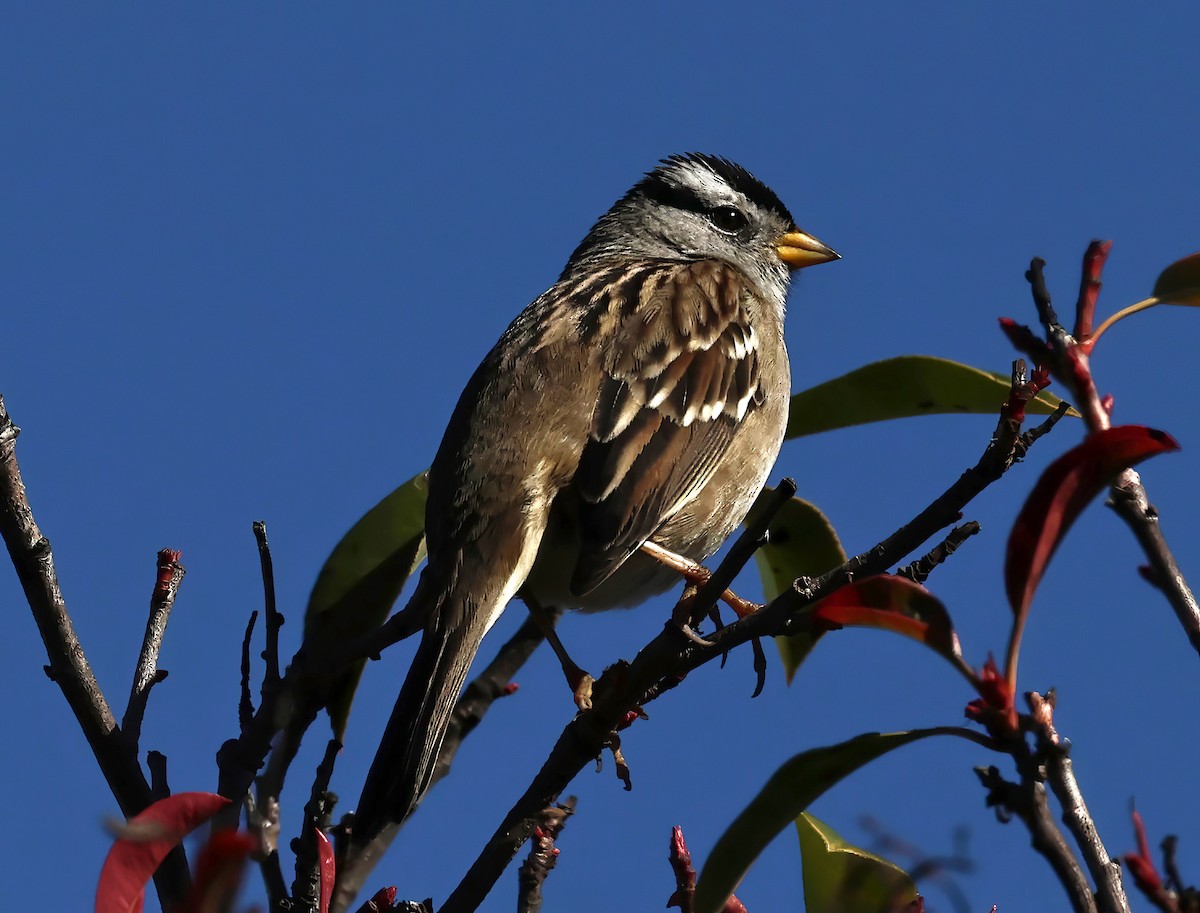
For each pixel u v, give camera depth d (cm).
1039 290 530
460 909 588
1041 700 438
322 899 551
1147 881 427
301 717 632
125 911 417
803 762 486
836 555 861
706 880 500
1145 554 511
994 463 527
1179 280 586
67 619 600
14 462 592
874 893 549
